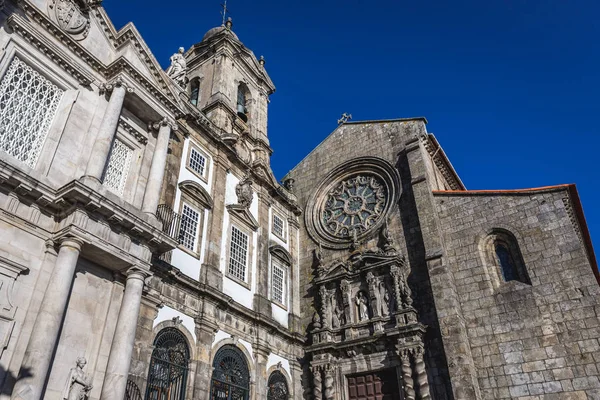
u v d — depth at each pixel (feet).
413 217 75.36
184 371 52.65
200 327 56.44
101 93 50.75
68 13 50.01
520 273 62.34
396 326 65.51
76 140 46.68
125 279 46.73
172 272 53.93
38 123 44.47
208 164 69.97
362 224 82.94
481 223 68.08
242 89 94.79
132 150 54.08
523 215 64.90
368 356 68.03
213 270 62.13
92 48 52.01
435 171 84.17
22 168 40.45
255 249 73.92
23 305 37.83
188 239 60.95
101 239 42.06
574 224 65.98
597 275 67.82
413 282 69.97
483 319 61.46
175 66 71.10
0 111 41.37
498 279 63.87
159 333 51.11
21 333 36.94
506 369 57.31
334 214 87.92
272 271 77.56
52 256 40.70
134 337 44.14
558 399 52.95
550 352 55.47
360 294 74.38
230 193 72.64
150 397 47.57
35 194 40.06
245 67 95.25
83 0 51.62
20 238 39.01
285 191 90.63
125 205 45.78
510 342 58.44
